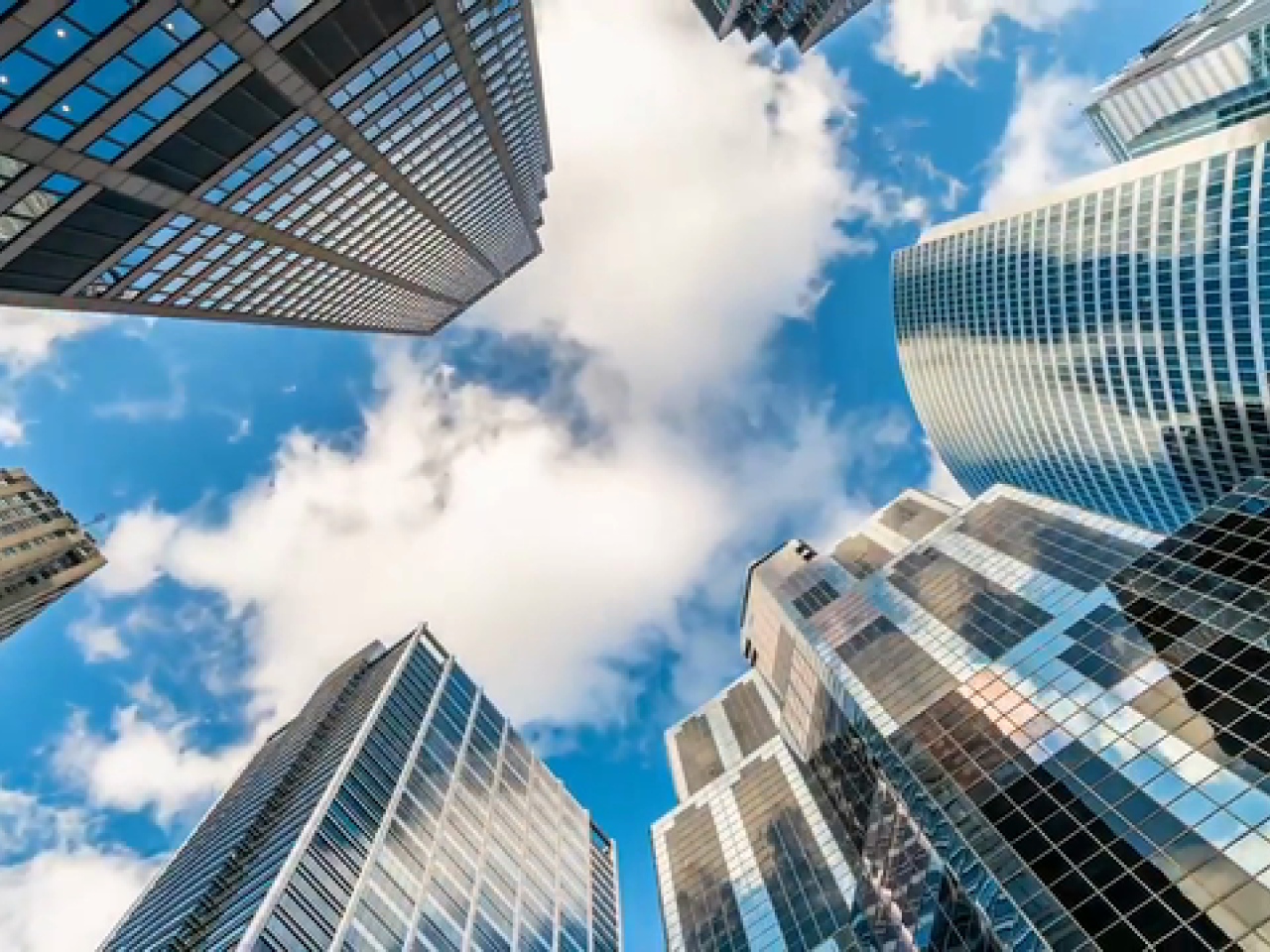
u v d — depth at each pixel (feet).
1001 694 147.54
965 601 220.84
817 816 266.16
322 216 180.45
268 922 171.01
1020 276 435.53
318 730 313.12
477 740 351.67
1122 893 98.32
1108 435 421.18
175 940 195.00
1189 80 429.79
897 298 576.20
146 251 132.16
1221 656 118.32
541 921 273.33
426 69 151.23
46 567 318.86
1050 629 157.07
